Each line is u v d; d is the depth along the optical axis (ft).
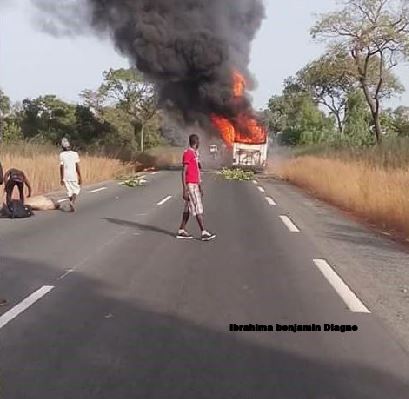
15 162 78.38
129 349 18.04
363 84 136.05
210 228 44.34
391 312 22.45
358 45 129.80
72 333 19.51
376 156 87.04
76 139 181.37
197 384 15.48
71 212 54.08
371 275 28.84
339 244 37.99
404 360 17.53
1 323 20.49
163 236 40.34
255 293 25.04
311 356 17.74
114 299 23.86
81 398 14.56
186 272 29.01
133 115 228.22
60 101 191.62
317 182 82.99
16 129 157.07
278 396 14.84
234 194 77.61
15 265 30.19
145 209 56.85
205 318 21.39
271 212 55.93
